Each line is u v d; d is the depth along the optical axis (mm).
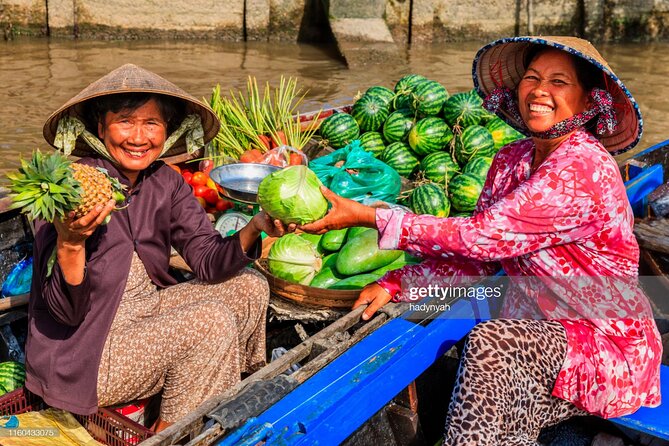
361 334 2732
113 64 10914
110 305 2615
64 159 2146
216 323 2637
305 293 3262
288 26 13367
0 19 12289
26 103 8570
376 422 2758
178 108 2869
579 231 2588
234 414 2203
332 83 10461
